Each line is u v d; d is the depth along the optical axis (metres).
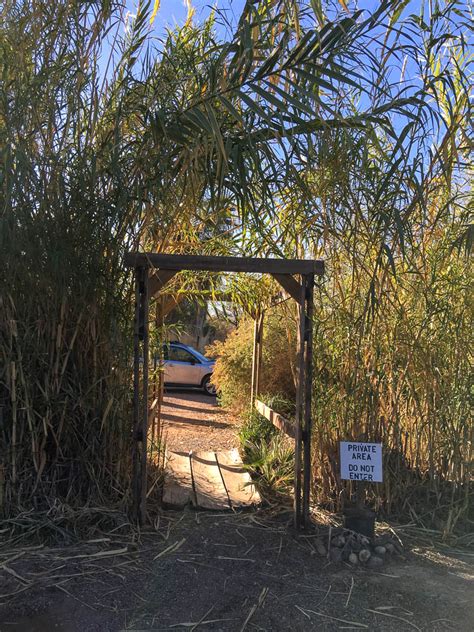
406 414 4.77
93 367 4.15
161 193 3.75
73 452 4.15
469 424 4.65
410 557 3.95
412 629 3.00
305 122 3.66
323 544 3.99
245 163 3.73
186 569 3.56
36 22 3.96
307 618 3.06
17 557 3.56
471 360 4.68
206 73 3.76
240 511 4.66
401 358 4.59
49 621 2.92
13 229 3.55
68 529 3.90
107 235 3.94
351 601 3.27
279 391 9.13
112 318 4.13
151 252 4.39
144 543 3.92
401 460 4.75
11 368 3.81
